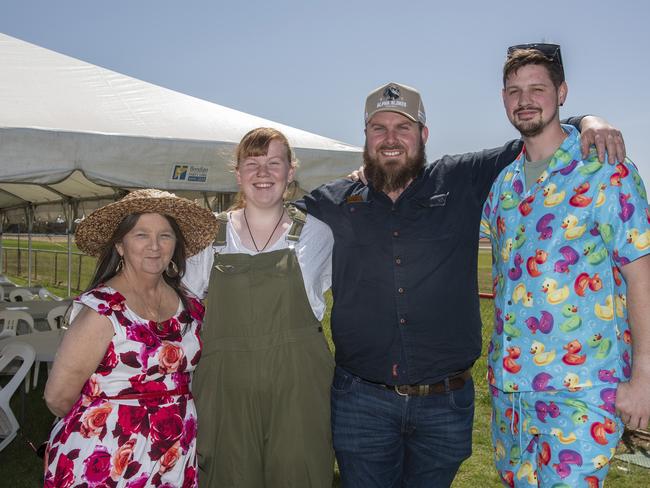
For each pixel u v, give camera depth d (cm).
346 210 273
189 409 241
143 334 226
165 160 455
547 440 227
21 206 1320
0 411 446
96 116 471
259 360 270
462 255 266
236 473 270
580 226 221
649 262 213
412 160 267
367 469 270
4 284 1184
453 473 274
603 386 219
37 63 571
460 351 266
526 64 232
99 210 234
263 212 285
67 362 219
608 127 225
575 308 222
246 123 555
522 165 243
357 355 269
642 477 436
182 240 254
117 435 219
